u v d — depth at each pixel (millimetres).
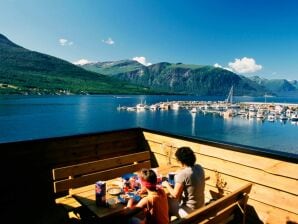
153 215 2984
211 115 151500
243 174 4297
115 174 4773
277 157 3830
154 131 5781
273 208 3939
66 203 3951
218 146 4602
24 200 4547
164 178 4211
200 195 3570
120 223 3256
